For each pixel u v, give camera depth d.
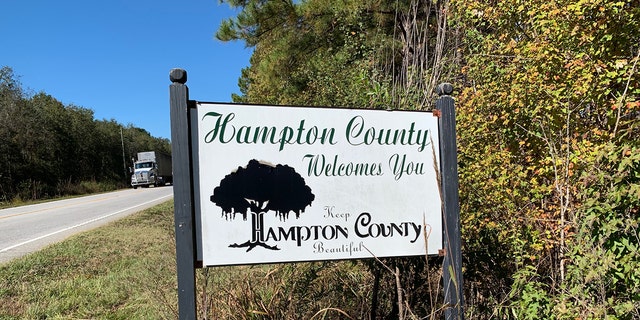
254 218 2.49
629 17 3.49
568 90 3.46
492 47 4.69
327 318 3.28
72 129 47.41
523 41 4.32
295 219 2.54
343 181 2.63
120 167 62.34
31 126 38.97
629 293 2.32
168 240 8.37
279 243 2.52
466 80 4.88
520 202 3.64
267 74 10.59
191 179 2.41
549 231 3.25
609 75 3.32
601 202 2.38
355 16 7.31
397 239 2.70
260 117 2.53
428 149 2.78
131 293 5.12
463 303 2.71
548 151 3.56
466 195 3.67
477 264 3.48
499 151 3.84
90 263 6.87
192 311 2.34
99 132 56.38
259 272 4.11
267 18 10.19
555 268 3.24
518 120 3.76
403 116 2.75
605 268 2.21
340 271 3.86
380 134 2.71
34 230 11.54
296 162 2.57
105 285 5.48
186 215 2.37
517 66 4.01
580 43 3.65
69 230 11.15
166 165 54.50
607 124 3.61
